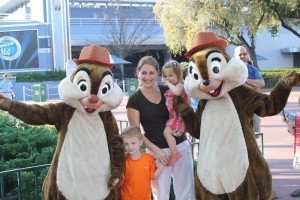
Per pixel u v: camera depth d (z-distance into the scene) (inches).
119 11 1534.2
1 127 360.5
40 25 1306.6
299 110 615.5
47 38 1317.7
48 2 1316.4
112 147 162.2
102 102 155.4
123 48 1520.7
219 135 158.2
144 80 177.5
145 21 1593.3
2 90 806.5
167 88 184.2
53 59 1326.3
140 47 1649.9
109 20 1539.1
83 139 155.3
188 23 981.2
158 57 1777.8
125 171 172.6
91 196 154.4
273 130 492.1
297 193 261.7
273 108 158.4
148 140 179.3
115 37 1539.1
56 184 154.8
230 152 156.6
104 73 155.6
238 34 989.2
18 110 153.4
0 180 185.0
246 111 161.5
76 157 154.4
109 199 158.6
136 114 180.2
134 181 172.1
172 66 175.3
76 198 153.6
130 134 170.4
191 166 186.4
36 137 289.4
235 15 932.6
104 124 161.3
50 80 1228.5
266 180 158.2
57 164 156.4
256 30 973.8
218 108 160.6
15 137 294.8
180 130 177.2
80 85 152.6
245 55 252.1
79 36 1578.5
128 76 1738.4
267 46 1695.4
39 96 1009.5
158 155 177.2
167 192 182.5
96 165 155.3
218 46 164.4
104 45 1547.7
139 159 173.8
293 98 831.1
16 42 1310.3
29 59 1314.0
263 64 1691.7
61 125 158.7
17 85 1185.4
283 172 316.8
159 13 1069.1
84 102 152.6
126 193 173.3
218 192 158.2
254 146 158.4
